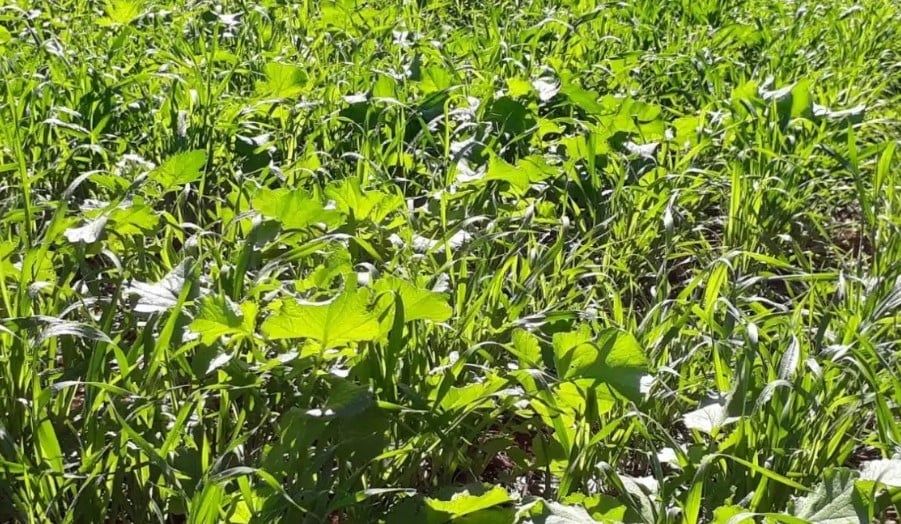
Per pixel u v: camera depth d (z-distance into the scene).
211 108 3.35
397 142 3.13
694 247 3.09
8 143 2.76
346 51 4.39
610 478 1.65
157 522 1.74
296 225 2.37
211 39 4.52
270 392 1.90
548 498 1.93
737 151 3.33
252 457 1.88
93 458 1.59
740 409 1.79
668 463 2.00
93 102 3.29
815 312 2.45
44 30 4.50
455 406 1.81
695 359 2.18
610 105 3.54
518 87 3.51
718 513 1.55
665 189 3.00
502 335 2.15
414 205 3.10
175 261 2.35
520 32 4.57
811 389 1.84
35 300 2.04
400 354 1.90
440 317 1.85
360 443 1.73
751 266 2.85
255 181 2.76
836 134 3.54
